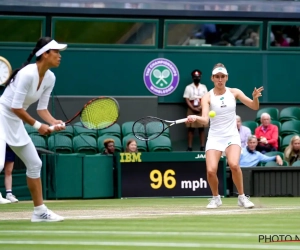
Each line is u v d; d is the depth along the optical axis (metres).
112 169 18.47
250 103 12.91
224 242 7.49
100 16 22.88
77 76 23.02
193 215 11.38
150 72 23.34
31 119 9.64
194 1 23.20
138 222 9.91
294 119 23.05
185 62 23.52
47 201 17.19
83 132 21.16
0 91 20.58
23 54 22.62
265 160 19.48
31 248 7.10
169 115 23.41
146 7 22.97
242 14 23.42
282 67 24.05
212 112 12.63
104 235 8.20
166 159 18.36
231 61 23.77
